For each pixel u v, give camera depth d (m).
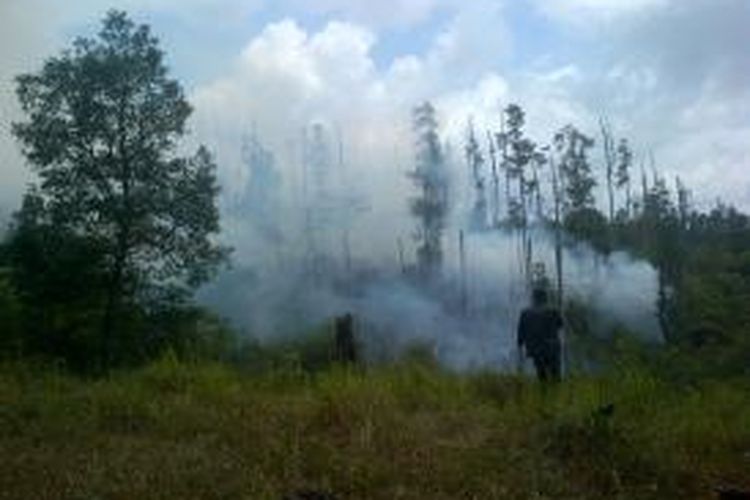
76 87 35.62
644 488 11.35
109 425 13.27
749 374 22.59
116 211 35.56
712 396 15.97
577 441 12.25
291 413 13.70
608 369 17.64
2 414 13.31
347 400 14.25
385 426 12.98
